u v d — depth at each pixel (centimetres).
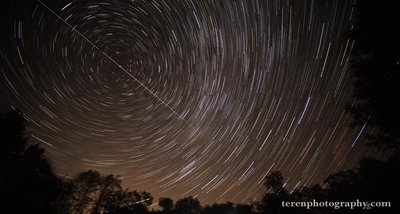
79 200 2164
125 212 2250
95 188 2284
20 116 1447
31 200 1308
